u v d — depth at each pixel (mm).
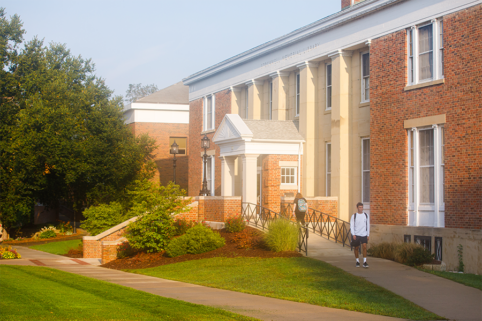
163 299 11344
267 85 31828
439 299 11367
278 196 26250
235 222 21969
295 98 29234
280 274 15211
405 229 20406
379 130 22109
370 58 22859
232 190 28094
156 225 21500
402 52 21219
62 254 26859
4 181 34344
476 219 17844
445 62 19281
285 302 11375
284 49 29219
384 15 22250
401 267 16172
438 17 19734
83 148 33531
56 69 38594
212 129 36438
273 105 30250
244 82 33031
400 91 21172
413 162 20641
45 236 37438
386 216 21547
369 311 10172
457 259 18172
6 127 34875
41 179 34875
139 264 20016
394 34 21672
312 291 12508
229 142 27297
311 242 20672
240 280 14734
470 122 18250
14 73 36438
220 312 9867
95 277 16500
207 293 12805
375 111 22375
